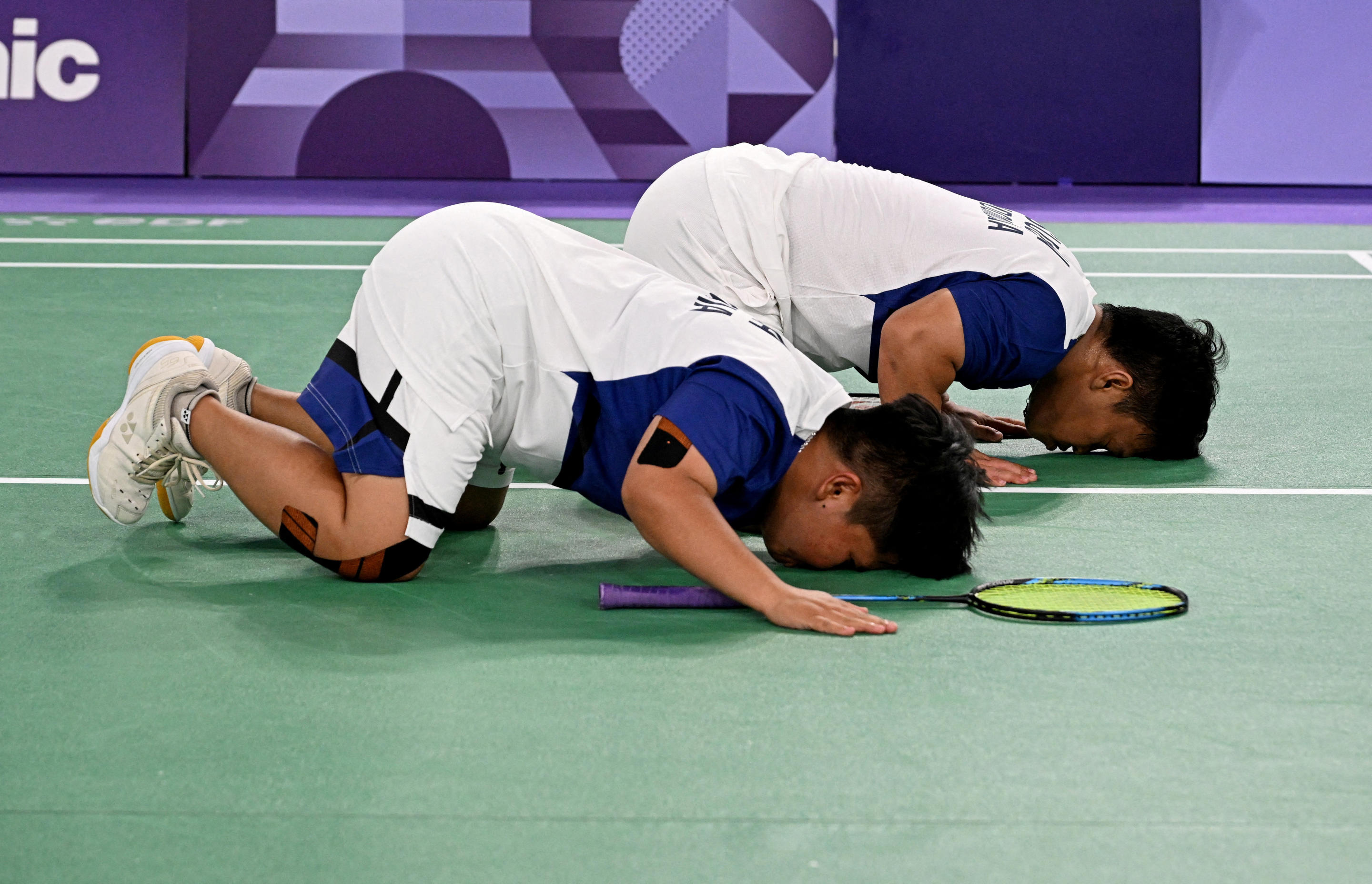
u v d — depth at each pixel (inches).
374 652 115.8
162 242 329.7
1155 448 173.8
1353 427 190.7
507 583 134.6
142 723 102.6
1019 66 414.6
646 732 101.6
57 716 103.6
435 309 129.7
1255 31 414.6
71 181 418.3
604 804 91.7
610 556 144.1
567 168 408.2
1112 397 168.7
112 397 201.2
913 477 124.6
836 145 412.5
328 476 130.1
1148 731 102.3
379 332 130.7
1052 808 91.5
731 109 406.6
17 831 88.1
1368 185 417.1
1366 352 233.8
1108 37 414.6
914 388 156.9
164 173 402.3
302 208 382.3
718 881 83.1
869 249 163.5
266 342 234.8
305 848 86.5
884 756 98.1
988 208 168.7
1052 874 84.2
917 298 161.5
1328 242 343.9
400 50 404.8
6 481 163.5
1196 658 115.7
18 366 217.0
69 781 94.2
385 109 406.6
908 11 410.0
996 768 96.6
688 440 118.0
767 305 164.1
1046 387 172.2
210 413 132.5
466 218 136.0
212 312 258.8
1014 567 139.4
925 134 415.2
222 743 99.4
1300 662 114.8
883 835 88.0
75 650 115.5
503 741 100.2
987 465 169.6
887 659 115.0
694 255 165.3
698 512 118.5
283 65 402.9
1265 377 218.1
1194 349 169.0
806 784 94.2
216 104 403.2
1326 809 91.6
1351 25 414.0
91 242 327.0
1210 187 436.8
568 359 130.6
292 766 96.2
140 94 401.4
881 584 134.9
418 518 128.1
